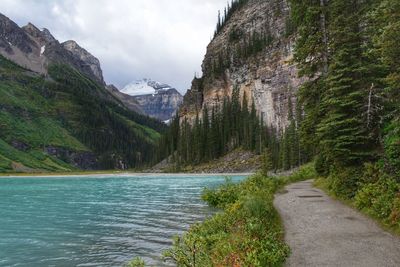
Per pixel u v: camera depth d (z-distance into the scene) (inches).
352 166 859.4
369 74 858.1
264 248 453.7
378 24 821.9
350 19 917.2
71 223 1018.1
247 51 6820.9
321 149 1108.5
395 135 748.0
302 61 1159.6
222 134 5802.2
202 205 1294.3
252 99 6245.1
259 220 585.6
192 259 474.3
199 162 5674.2
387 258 427.8
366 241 503.5
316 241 522.3
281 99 5585.6
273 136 5162.4
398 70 617.6
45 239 810.8
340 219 661.3
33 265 610.2
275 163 4347.9
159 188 2345.0
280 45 6038.4
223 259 429.7
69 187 2662.4
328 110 1000.9
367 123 805.9
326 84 944.3
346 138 829.8
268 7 7549.2
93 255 661.9
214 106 6737.2
